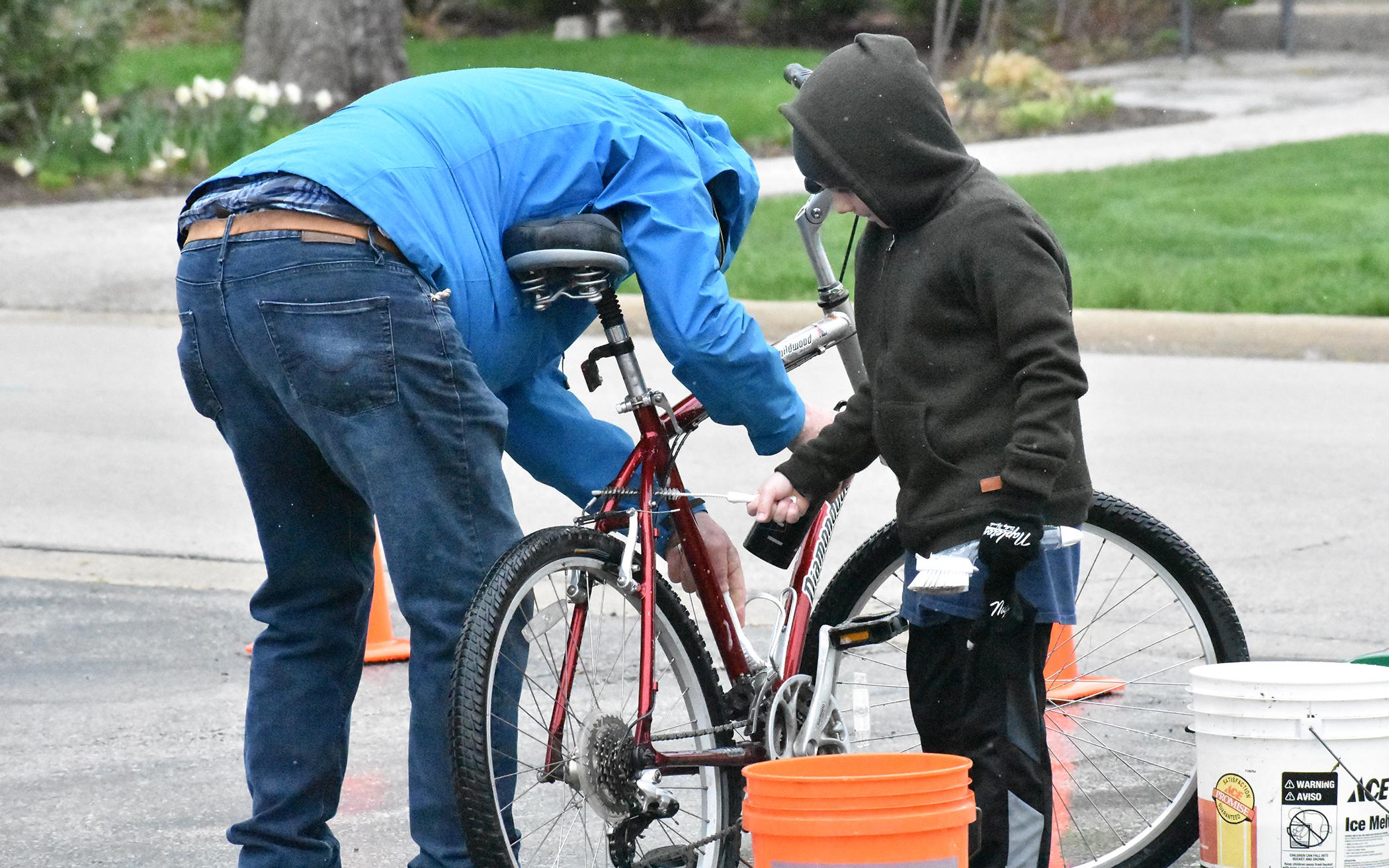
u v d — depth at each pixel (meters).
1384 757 10.88
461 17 102.62
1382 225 46.31
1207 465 27.08
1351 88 74.31
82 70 63.69
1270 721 10.92
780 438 12.48
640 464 12.35
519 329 11.95
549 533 11.42
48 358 38.12
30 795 15.38
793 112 11.61
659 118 12.55
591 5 101.06
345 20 70.50
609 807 11.64
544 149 11.86
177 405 33.56
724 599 12.90
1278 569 21.62
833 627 12.95
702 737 12.62
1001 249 11.02
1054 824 14.14
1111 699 17.55
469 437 11.13
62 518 25.75
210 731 17.27
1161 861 13.31
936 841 10.25
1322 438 28.91
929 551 11.47
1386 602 20.23
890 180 11.34
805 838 10.21
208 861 13.77
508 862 10.77
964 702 11.55
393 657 19.95
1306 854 10.88
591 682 12.25
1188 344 37.84
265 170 11.08
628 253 11.95
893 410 11.55
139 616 21.48
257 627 21.11
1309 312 38.19
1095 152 59.88
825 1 94.69
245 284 10.98
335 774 12.38
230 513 26.16
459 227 11.33
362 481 11.05
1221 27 89.25
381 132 11.31
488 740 10.77
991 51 68.81
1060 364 10.85
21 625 21.08
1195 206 49.53
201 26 98.31
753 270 42.59
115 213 55.59
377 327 10.82
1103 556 22.55
